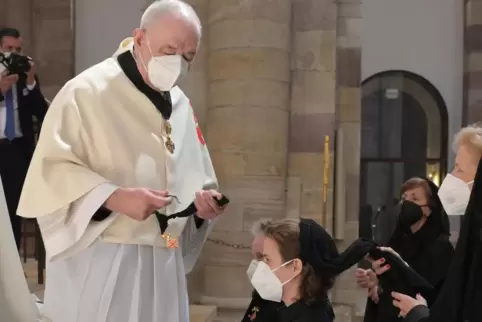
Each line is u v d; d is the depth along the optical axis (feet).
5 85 14.94
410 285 9.21
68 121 6.82
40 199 6.49
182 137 7.57
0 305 5.74
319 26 22.02
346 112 24.94
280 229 8.01
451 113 28.81
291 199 21.67
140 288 7.00
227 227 20.08
